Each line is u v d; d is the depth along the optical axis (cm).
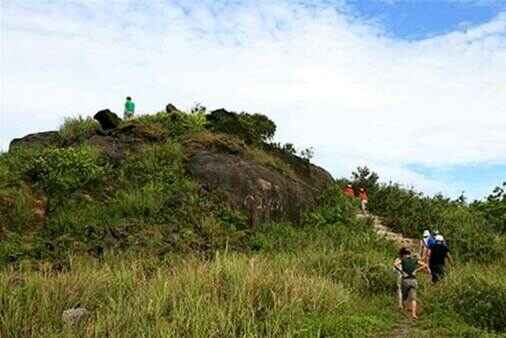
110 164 2352
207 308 1065
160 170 2339
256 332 998
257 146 2809
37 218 1962
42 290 1146
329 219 2436
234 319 1050
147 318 1037
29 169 2161
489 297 1307
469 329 1170
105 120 2700
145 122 2720
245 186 2319
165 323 984
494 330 1209
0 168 2142
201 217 2103
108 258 1659
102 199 2130
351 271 1647
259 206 2297
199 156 2434
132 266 1378
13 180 2072
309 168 2934
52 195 2072
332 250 1848
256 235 2136
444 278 1616
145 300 1110
